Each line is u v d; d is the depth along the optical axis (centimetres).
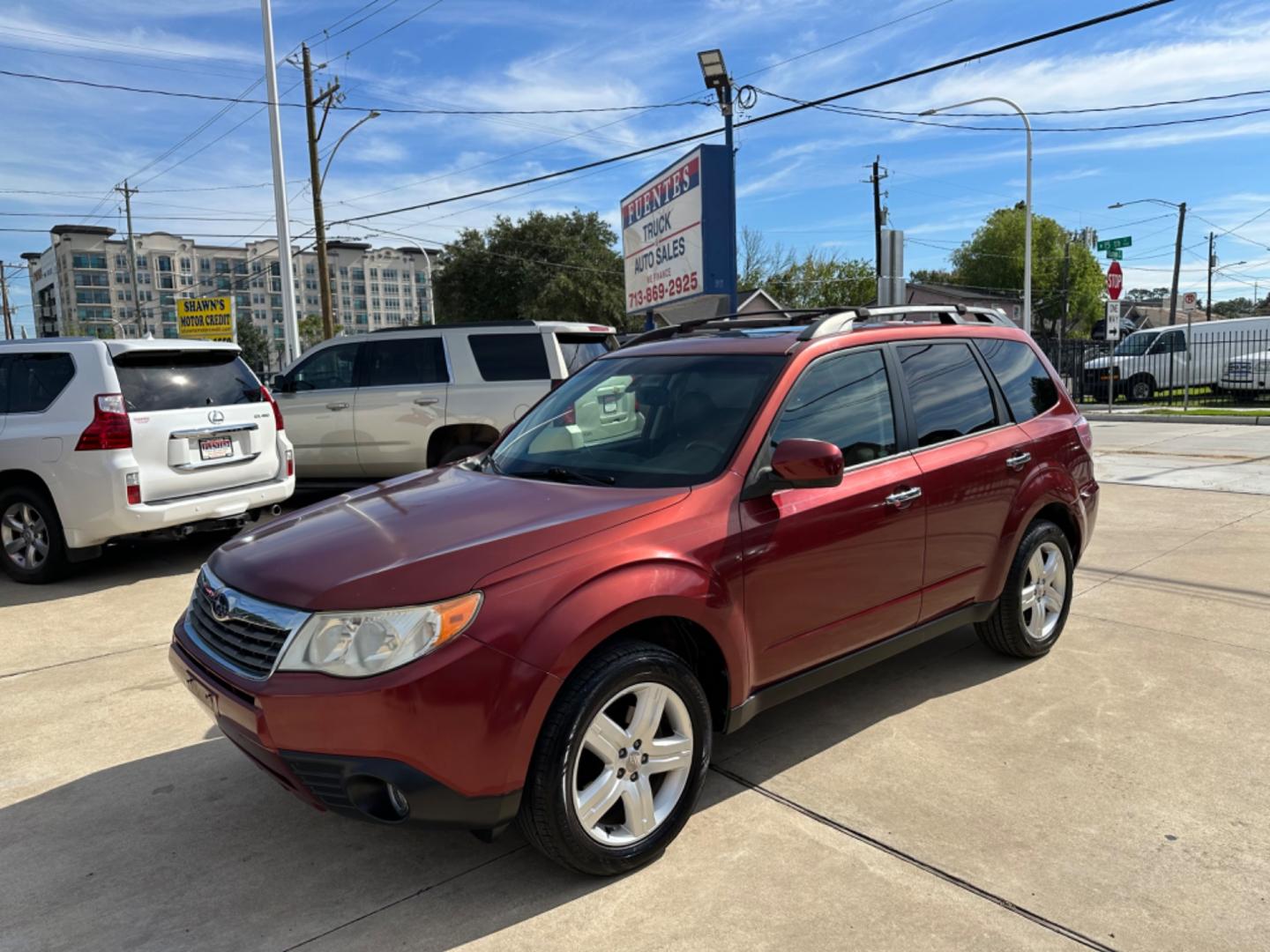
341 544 289
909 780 337
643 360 401
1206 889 266
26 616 588
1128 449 1295
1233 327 2175
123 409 630
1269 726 374
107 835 318
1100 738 367
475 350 888
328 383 915
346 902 274
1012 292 6544
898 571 368
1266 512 786
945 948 244
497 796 254
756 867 284
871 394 378
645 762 284
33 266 16238
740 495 317
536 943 251
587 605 265
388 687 243
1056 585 465
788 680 335
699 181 1127
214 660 281
